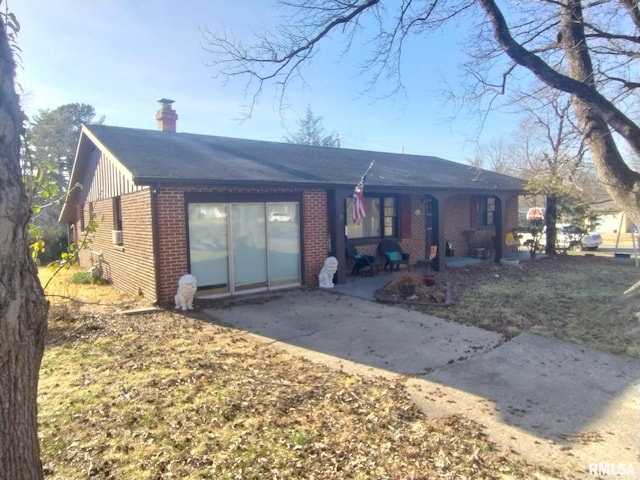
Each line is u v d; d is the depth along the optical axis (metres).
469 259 15.59
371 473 3.14
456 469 3.19
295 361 5.62
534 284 10.96
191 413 4.09
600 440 3.61
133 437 3.66
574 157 13.01
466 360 5.61
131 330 7.10
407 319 7.70
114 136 11.49
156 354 5.86
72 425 3.87
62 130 32.88
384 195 14.08
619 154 7.91
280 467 3.23
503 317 7.71
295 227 10.83
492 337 6.59
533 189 15.85
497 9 7.00
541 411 4.14
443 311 8.22
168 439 3.63
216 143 13.30
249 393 4.54
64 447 3.51
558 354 5.79
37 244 4.16
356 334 6.83
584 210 18.19
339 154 16.17
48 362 5.55
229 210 9.72
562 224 19.59
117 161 8.93
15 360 2.02
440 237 13.22
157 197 8.66
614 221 39.88
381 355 5.84
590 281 11.41
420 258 15.20
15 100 1.99
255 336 6.77
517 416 4.04
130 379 4.96
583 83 7.00
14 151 1.96
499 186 15.33
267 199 10.23
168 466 3.24
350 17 7.09
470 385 4.79
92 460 3.32
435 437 3.65
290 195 10.62
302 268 10.87
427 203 15.52
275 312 8.33
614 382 4.84
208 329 7.17
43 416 4.05
